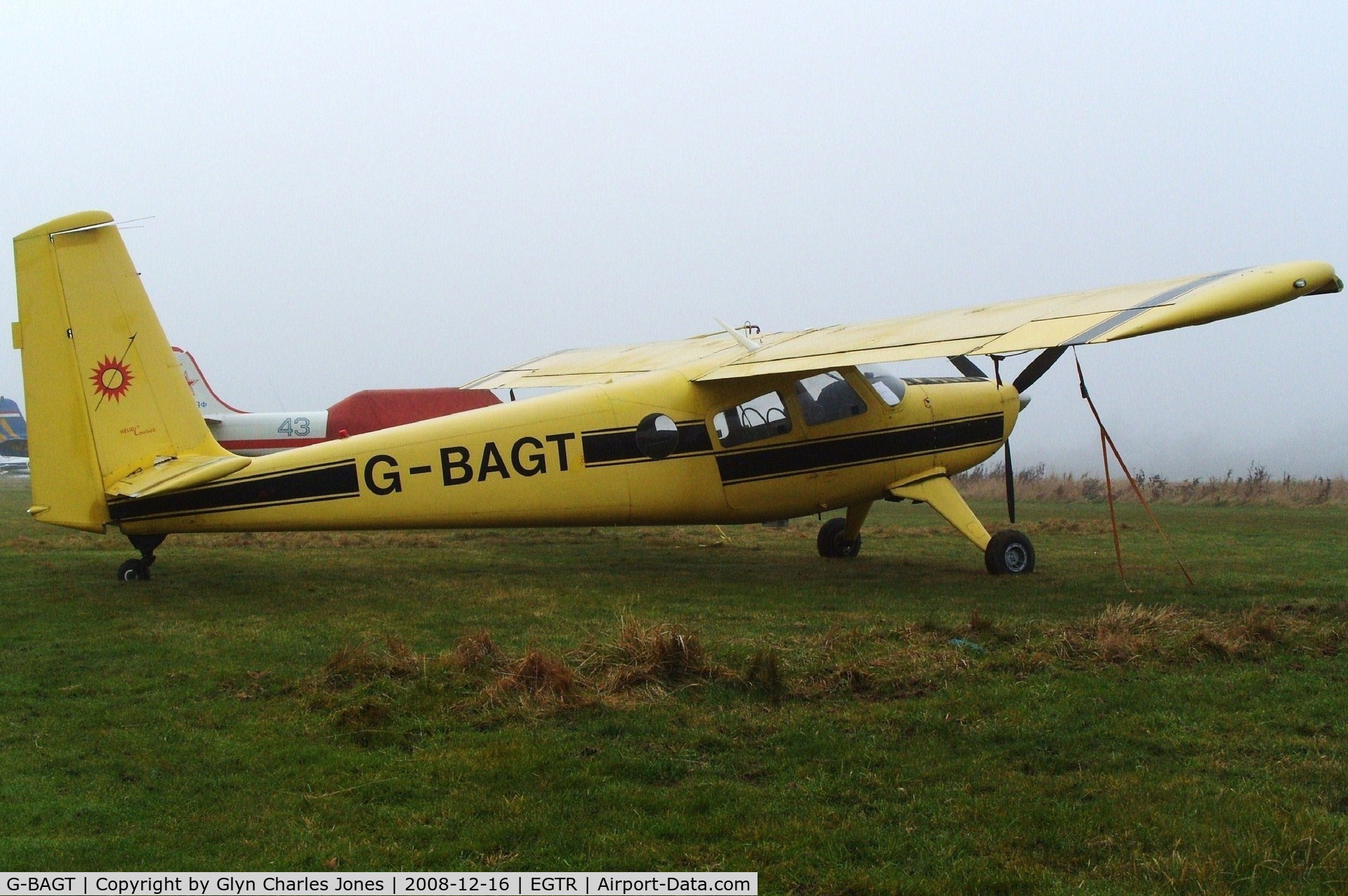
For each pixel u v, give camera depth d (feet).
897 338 31.22
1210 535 49.47
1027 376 38.86
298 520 31.19
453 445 32.30
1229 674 19.95
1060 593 30.53
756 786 14.61
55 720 17.51
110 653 22.15
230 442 86.89
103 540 47.85
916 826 13.25
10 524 59.26
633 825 13.39
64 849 12.67
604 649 20.80
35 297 28.84
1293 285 25.52
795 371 31.22
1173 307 25.12
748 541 47.16
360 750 16.07
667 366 37.37
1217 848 12.34
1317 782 14.44
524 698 18.07
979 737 16.46
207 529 30.73
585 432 33.30
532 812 13.76
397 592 30.66
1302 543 45.06
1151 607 27.27
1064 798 14.03
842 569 36.60
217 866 12.34
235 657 21.68
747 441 34.83
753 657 20.36
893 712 17.60
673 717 17.43
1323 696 18.45
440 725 17.13
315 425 87.51
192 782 14.84
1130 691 18.75
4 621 25.81
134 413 29.76
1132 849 12.50
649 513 34.24
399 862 12.44
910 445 36.73
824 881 11.91
